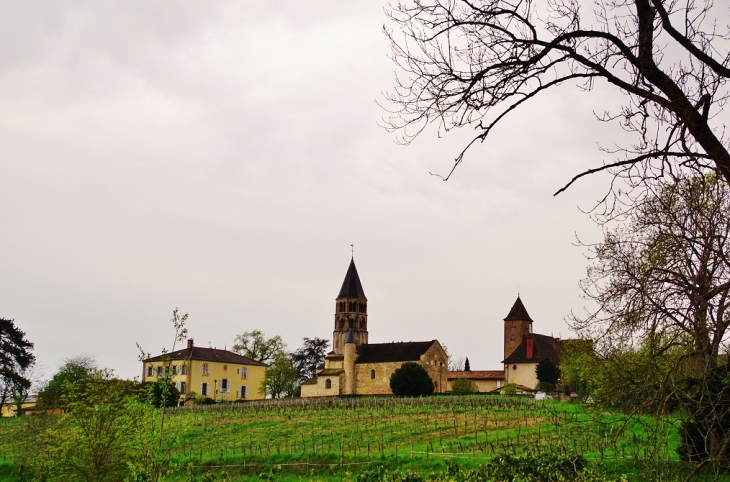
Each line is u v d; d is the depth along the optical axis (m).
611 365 12.29
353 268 120.62
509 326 120.69
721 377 9.14
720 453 8.42
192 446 47.69
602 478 14.16
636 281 8.97
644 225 9.32
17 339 85.62
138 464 22.50
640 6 8.66
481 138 9.45
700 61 8.71
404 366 94.12
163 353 22.83
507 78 9.27
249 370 112.00
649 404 9.14
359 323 117.88
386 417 58.00
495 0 9.22
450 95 9.40
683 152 8.64
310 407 68.38
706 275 8.59
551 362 95.75
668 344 9.36
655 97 8.62
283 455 40.78
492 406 60.47
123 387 26.83
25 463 39.62
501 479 16.72
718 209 8.74
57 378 66.12
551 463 17.17
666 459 9.88
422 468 33.94
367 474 17.38
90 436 26.12
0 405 82.62
